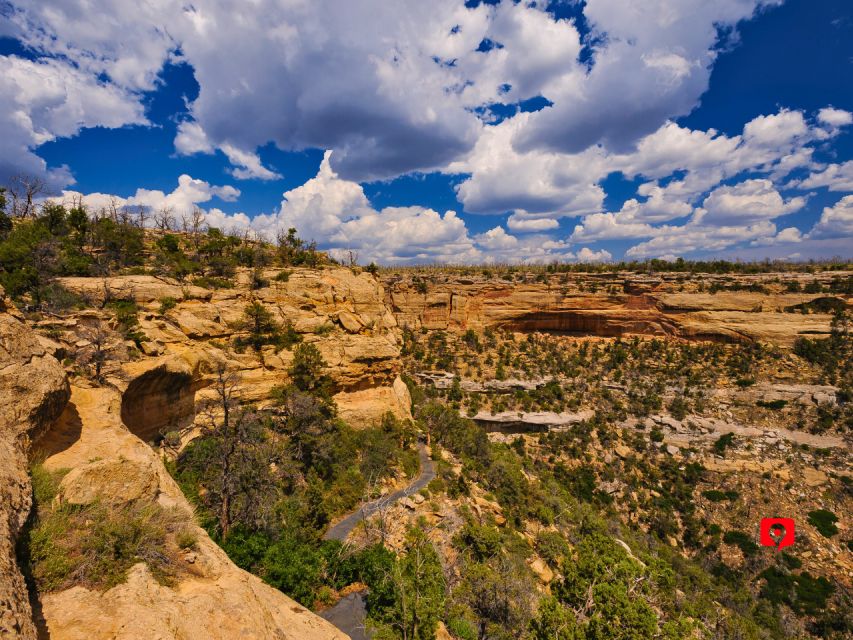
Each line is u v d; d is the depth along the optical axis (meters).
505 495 45.78
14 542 8.21
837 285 105.94
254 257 68.56
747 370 93.81
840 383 85.00
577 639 18.84
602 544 26.92
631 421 85.88
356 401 49.09
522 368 104.62
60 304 32.25
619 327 117.88
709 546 60.44
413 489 40.62
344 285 59.09
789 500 66.31
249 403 38.56
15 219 59.72
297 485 33.22
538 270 149.62
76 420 16.52
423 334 125.50
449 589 24.77
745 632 37.28
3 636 5.86
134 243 56.78
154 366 27.84
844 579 54.44
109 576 9.36
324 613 22.94
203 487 26.97
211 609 9.91
